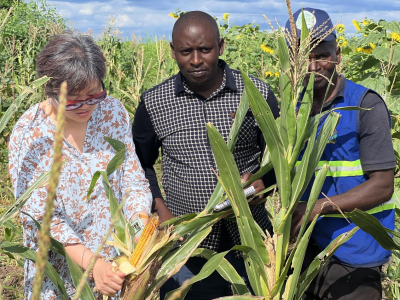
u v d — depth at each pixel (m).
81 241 2.21
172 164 2.77
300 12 2.37
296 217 2.32
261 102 1.90
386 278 3.34
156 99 2.68
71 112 1.98
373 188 2.28
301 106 2.02
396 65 4.45
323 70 2.30
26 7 12.14
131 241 1.90
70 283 2.22
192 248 1.97
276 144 1.95
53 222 2.05
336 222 2.42
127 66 8.71
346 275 2.44
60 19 9.22
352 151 2.35
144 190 2.32
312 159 2.08
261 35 9.35
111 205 2.00
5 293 3.84
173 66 7.79
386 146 2.27
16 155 2.05
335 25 1.91
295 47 1.85
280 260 2.04
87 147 2.20
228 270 2.11
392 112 4.47
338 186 2.39
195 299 2.82
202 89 2.61
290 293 2.05
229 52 8.70
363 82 4.40
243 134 2.63
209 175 2.63
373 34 5.10
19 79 7.79
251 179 2.16
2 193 5.47
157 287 1.90
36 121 2.09
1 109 5.80
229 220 2.65
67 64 1.83
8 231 3.72
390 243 2.14
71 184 2.14
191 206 2.69
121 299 1.82
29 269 2.15
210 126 1.86
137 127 2.82
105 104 2.27
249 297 1.90
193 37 2.43
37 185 1.93
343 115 2.35
